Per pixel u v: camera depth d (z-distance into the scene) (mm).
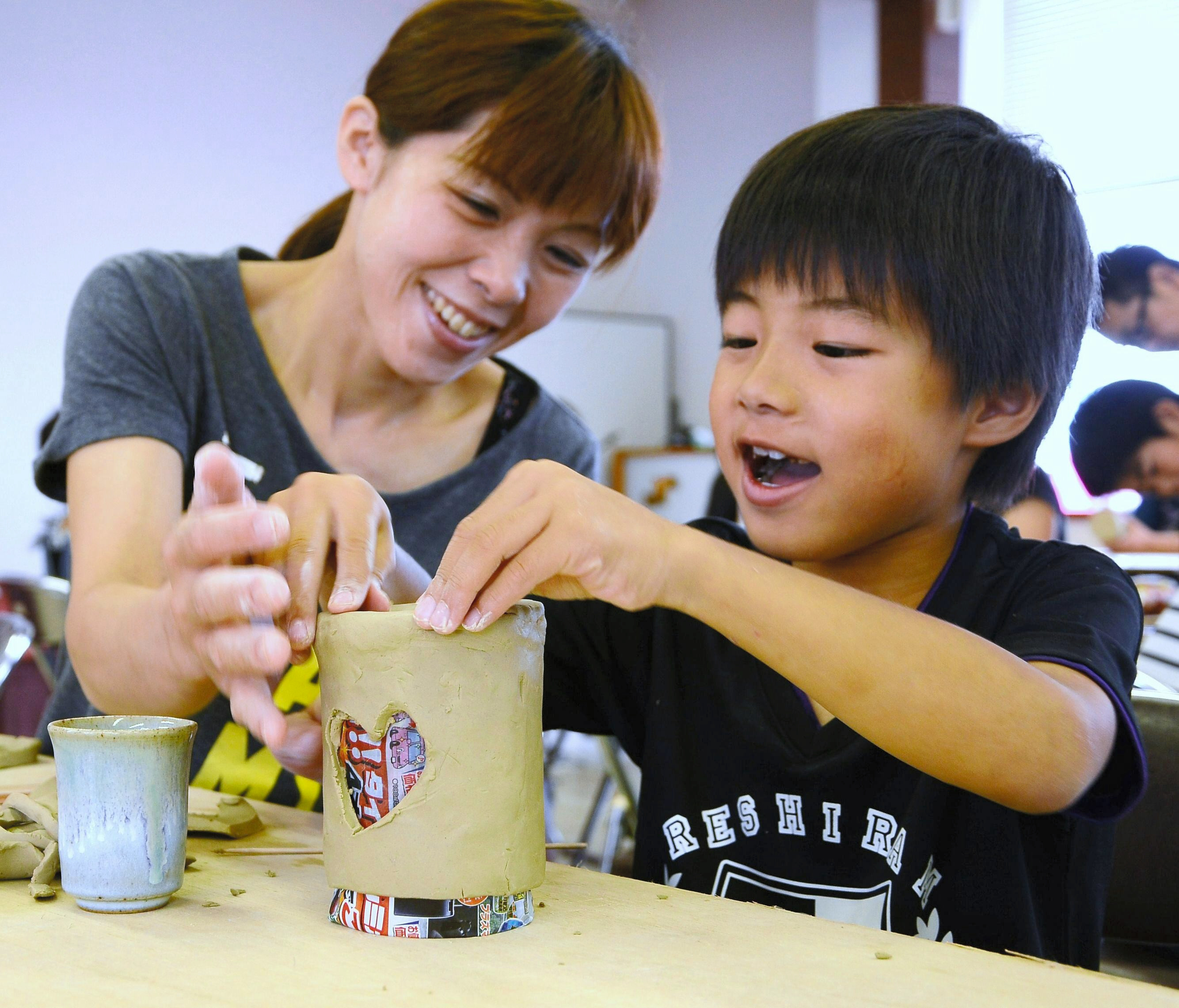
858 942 661
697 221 5801
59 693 1348
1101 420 2012
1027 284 889
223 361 1358
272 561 809
